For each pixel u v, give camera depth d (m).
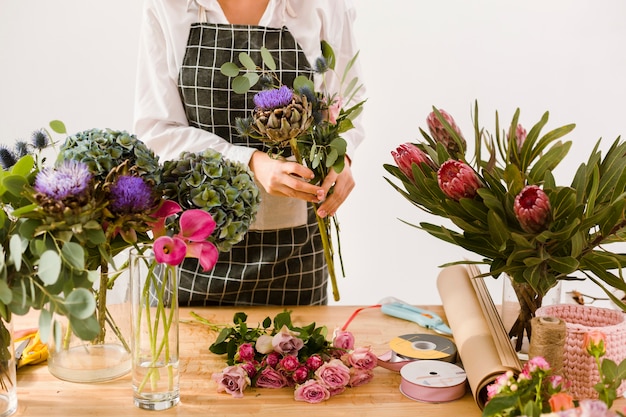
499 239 1.34
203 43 2.11
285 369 1.41
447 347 1.58
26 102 3.08
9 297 1.15
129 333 1.47
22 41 3.03
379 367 1.54
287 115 1.53
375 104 3.17
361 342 1.66
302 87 1.60
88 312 1.13
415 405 1.36
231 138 2.15
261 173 1.89
